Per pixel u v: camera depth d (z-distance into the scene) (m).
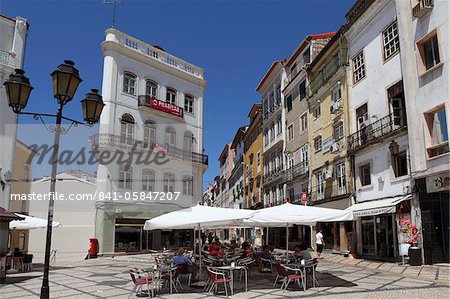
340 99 23.16
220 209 11.02
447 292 9.17
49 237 6.63
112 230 25.81
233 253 15.30
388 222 18.05
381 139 18.27
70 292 10.60
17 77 7.05
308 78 28.03
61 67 6.96
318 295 9.25
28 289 11.23
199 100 34.44
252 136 45.81
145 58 30.05
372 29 20.00
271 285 11.10
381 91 19.05
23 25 20.64
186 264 10.78
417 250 14.91
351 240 21.27
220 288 10.62
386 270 14.05
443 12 14.62
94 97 7.65
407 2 16.62
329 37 28.67
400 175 17.55
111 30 28.16
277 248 33.09
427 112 15.29
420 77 15.70
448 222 15.32
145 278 9.72
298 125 30.06
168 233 29.11
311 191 26.73
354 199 20.95
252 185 44.81
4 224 13.35
